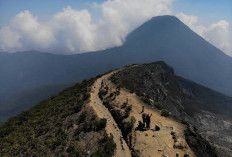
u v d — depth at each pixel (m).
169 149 31.67
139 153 31.59
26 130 51.72
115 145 34.19
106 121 41.25
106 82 76.75
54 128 46.94
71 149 37.16
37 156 38.94
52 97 80.56
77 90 73.75
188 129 38.53
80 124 44.31
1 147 45.25
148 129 37.34
